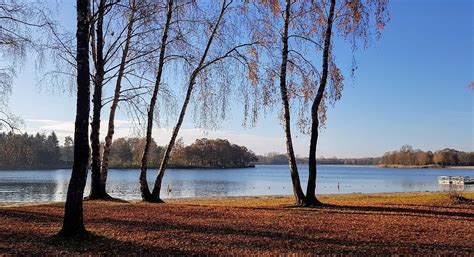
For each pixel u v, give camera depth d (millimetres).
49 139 120375
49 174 103750
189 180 87000
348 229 12422
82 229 10312
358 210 17734
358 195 37500
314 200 19547
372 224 13586
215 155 160000
